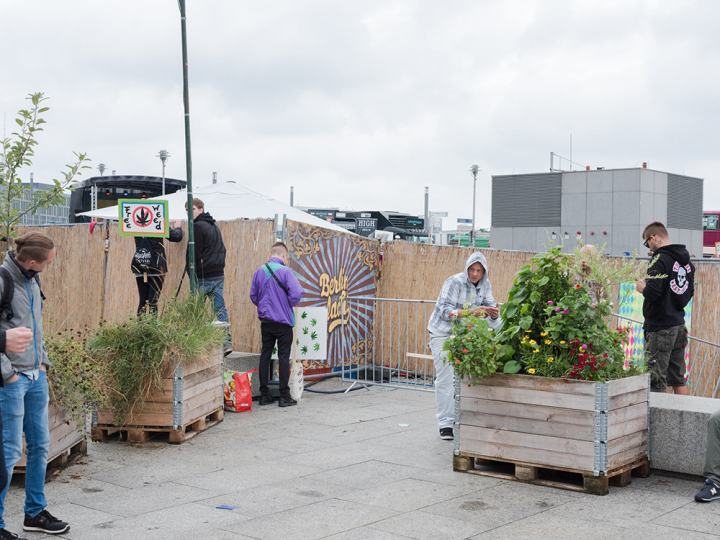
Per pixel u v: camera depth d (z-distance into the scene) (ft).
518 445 19.35
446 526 15.74
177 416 23.45
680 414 19.70
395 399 32.40
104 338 23.45
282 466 20.86
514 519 16.26
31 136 23.77
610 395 18.28
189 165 29.55
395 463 21.26
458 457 20.31
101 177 59.47
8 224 23.97
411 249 39.91
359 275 39.01
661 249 24.59
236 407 28.94
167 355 23.08
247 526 15.66
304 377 35.70
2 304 14.70
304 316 31.65
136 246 34.04
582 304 19.01
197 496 17.89
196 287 29.94
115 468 20.56
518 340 20.04
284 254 30.91
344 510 16.83
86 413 20.47
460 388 20.26
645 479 19.81
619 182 122.93
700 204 138.82
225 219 37.04
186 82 28.91
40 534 15.14
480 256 24.80
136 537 14.98
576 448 18.48
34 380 15.20
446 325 24.59
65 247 39.09
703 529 15.66
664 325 24.57
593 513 16.75
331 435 25.02
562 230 128.77
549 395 18.86
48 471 19.57
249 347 34.86
